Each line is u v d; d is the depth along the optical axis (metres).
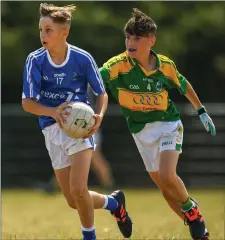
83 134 24.50
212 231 33.97
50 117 25.83
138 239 30.33
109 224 38.91
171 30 79.62
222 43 81.94
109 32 76.62
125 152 71.44
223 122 71.62
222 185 71.19
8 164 71.00
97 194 27.47
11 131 71.31
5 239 30.84
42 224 40.16
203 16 80.94
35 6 77.56
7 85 79.12
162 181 26.67
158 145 27.66
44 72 25.28
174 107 28.16
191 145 71.50
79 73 25.50
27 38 77.38
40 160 71.38
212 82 82.94
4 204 54.38
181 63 81.38
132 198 58.75
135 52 26.81
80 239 30.50
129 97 27.47
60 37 24.92
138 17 26.92
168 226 37.41
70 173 25.30
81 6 76.88
